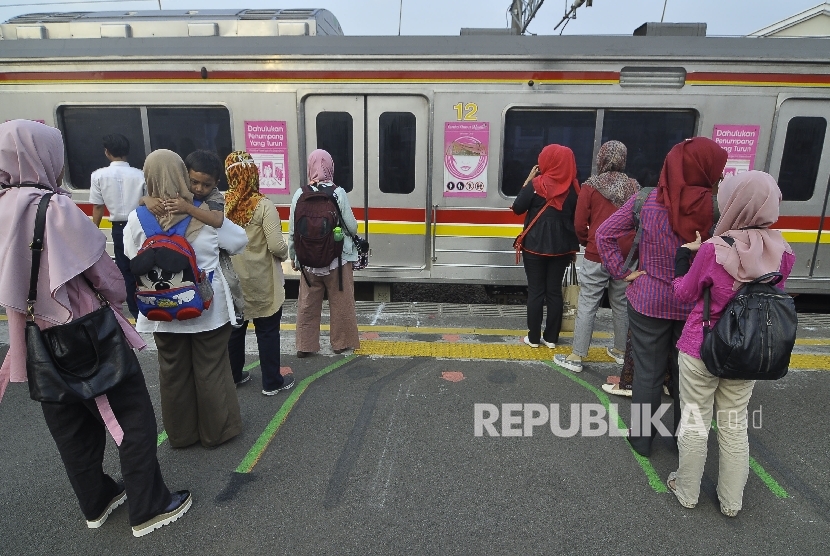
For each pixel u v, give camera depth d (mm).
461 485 2816
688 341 2475
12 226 1992
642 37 5566
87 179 6121
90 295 2215
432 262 5980
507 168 5734
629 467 2980
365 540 2428
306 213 4012
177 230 2656
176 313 2650
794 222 5645
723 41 5520
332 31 6887
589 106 5508
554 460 3039
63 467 2982
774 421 3471
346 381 4027
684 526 2520
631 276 2941
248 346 4789
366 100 5699
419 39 5668
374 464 3000
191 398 3064
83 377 2104
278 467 2967
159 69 5766
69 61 5812
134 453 2338
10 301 1980
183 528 2498
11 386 3934
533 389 3906
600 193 3812
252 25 6230
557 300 4516
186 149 5977
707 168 2648
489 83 5539
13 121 2092
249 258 3512
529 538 2441
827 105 5410
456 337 4961
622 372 3773
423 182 5840
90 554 2338
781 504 2684
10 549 2365
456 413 3557
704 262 2344
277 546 2393
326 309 5926
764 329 2162
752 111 5438
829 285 5758
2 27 6453
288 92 5719
